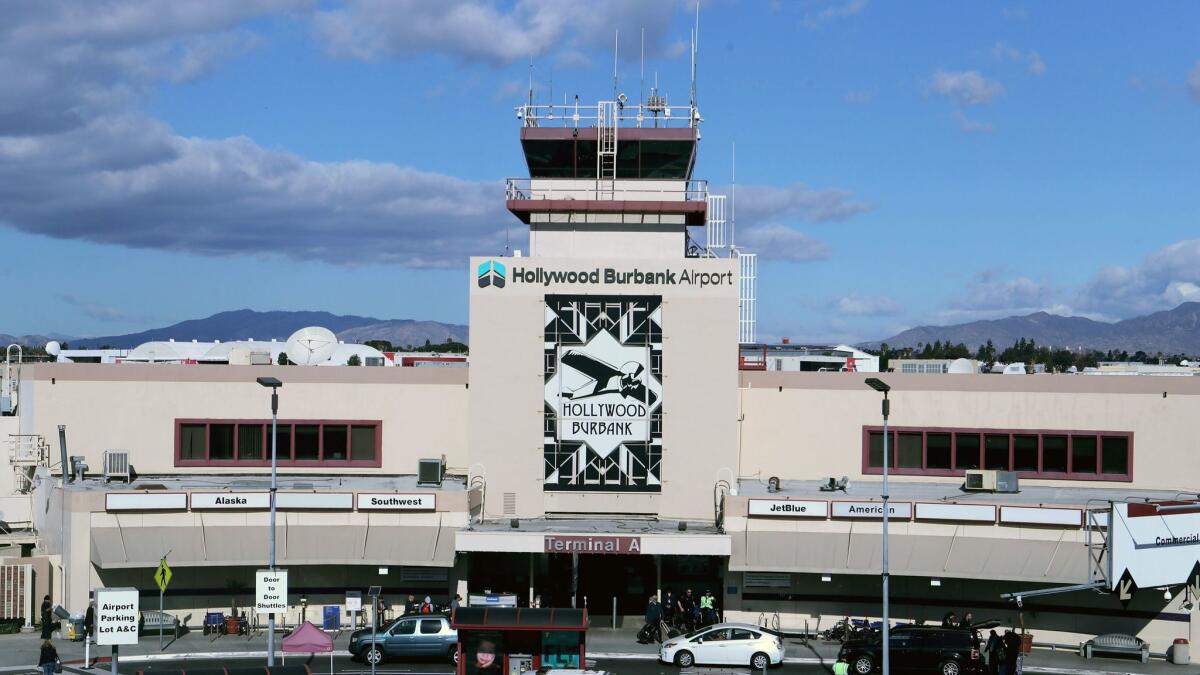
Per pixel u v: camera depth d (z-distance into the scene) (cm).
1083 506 5109
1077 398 5841
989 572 5062
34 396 6103
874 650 4578
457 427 6131
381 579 5450
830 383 6009
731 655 4712
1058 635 5212
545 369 5625
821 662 4856
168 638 5188
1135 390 5794
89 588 5216
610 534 5194
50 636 5056
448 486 5666
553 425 5619
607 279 5612
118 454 5822
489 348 5631
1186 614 5031
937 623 5325
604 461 5612
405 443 6128
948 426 5931
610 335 5612
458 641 4272
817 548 5234
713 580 5644
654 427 5603
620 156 5866
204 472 6094
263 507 5300
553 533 5216
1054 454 5859
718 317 5600
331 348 7250
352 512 5341
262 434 6103
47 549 5703
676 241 5866
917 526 5231
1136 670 4803
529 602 5431
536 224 5875
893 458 5972
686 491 5591
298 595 5422
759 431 6038
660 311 5609
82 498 5212
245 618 5272
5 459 6309
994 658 4478
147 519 5247
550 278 5622
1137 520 4916
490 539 5231
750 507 5300
